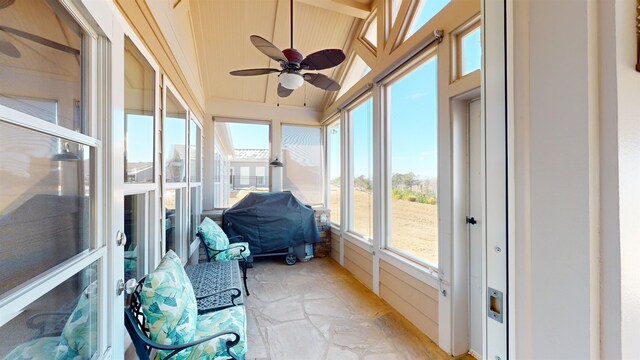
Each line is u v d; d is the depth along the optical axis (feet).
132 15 4.99
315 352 6.70
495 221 1.73
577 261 1.34
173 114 8.48
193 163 11.85
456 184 6.68
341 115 13.61
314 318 8.30
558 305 1.41
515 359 1.60
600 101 1.29
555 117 1.41
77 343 3.26
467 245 6.73
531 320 1.52
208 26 11.23
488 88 1.80
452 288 6.61
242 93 15.10
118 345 3.86
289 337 7.30
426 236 7.85
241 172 19.85
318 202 17.01
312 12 10.94
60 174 2.99
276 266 13.38
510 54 1.64
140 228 5.90
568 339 1.37
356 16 10.57
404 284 8.36
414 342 7.11
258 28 11.39
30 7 2.62
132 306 4.30
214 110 15.03
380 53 9.62
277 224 13.12
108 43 3.77
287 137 16.52
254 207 13.21
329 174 16.35
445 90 6.73
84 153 3.41
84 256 3.28
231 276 8.00
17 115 2.40
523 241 1.56
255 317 8.36
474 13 5.90
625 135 1.29
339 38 12.16
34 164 2.63
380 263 9.71
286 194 14.47
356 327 7.79
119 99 4.06
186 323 4.38
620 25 1.30
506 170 1.66
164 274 4.41
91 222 3.51
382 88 9.82
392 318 8.30
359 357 6.50
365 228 11.68
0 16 2.31
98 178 3.61
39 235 2.67
